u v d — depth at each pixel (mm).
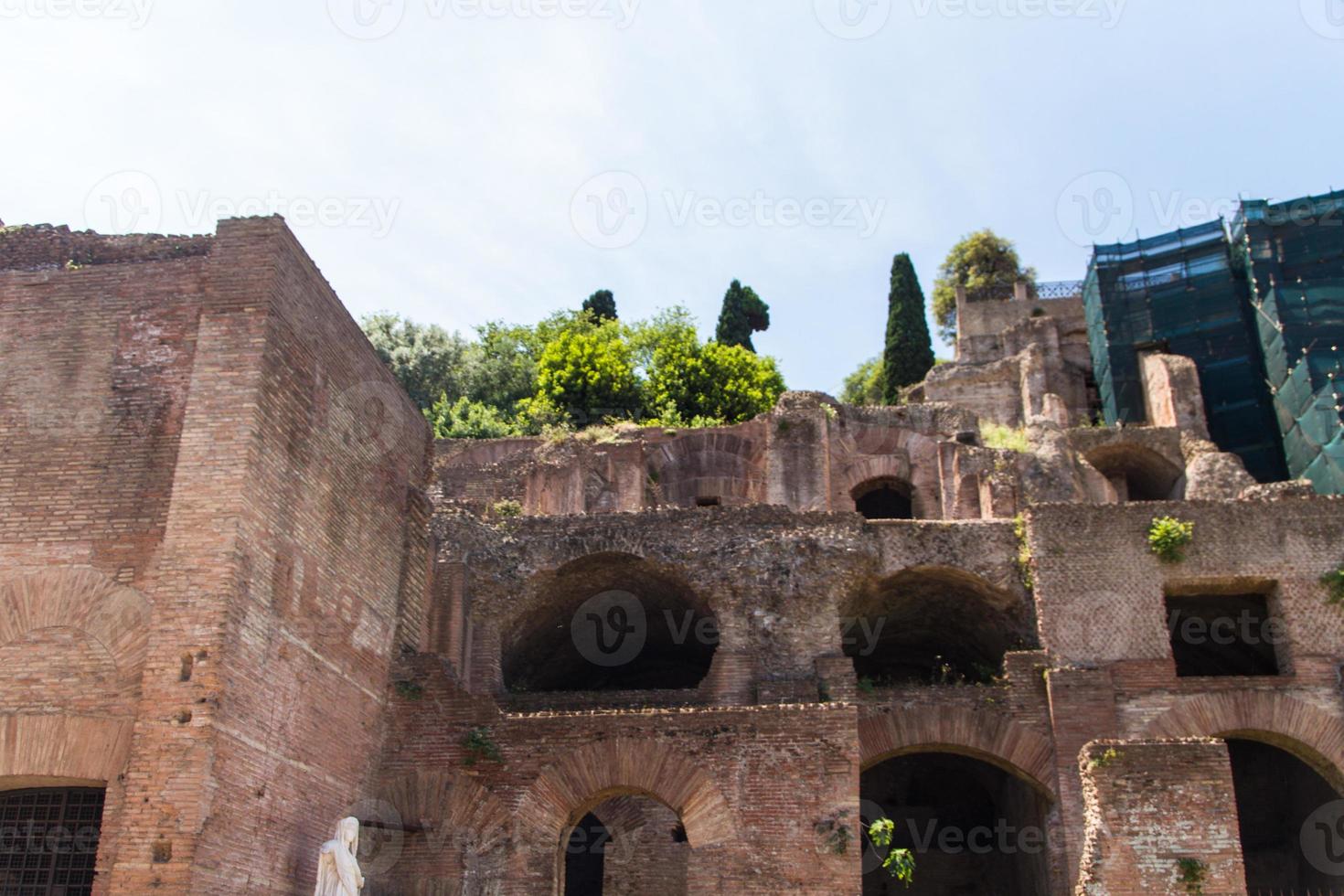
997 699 31406
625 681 39219
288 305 23531
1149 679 31578
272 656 22188
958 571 33438
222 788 20359
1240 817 37562
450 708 27250
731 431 50094
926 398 63375
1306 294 55844
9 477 22359
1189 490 50594
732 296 81375
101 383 22844
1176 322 60625
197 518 21344
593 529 33156
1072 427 56562
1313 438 52438
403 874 26172
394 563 27828
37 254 25766
